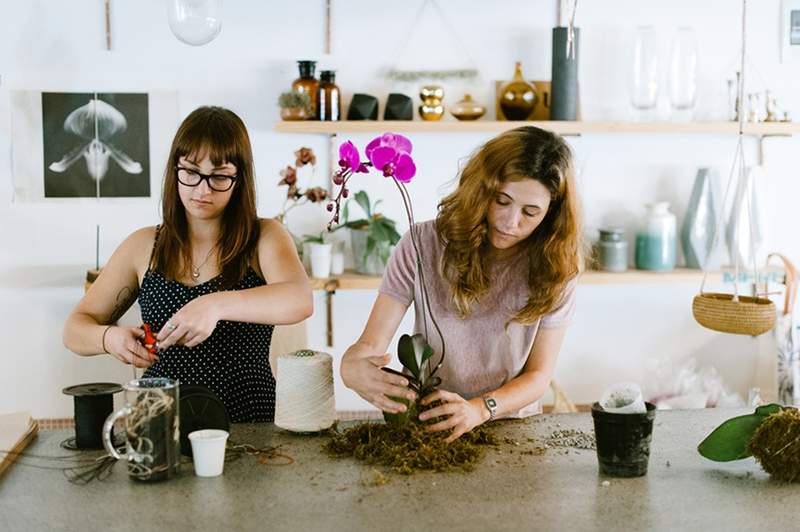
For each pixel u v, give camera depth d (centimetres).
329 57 374
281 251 233
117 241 378
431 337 220
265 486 170
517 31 376
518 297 217
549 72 378
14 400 377
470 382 221
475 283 212
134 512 158
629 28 380
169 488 169
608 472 178
